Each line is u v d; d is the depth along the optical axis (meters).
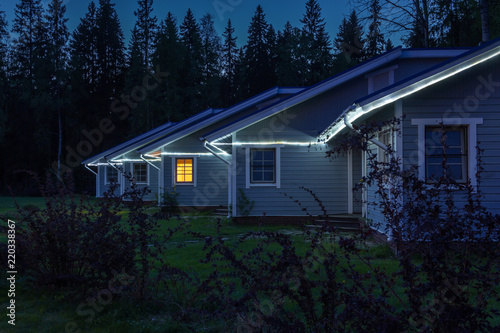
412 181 3.76
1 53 44.31
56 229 6.07
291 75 42.09
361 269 7.13
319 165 14.55
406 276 3.33
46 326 4.75
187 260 8.34
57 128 42.88
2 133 38.50
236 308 3.99
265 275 4.16
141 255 5.78
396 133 9.13
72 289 6.06
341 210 14.44
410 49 13.90
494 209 8.90
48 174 6.63
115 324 4.71
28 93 40.09
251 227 13.95
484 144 9.05
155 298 5.50
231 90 52.34
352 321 3.66
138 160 25.67
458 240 3.39
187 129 19.73
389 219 3.63
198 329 4.54
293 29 44.62
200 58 46.41
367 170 12.16
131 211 5.87
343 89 14.65
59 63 40.75
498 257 3.25
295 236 11.57
